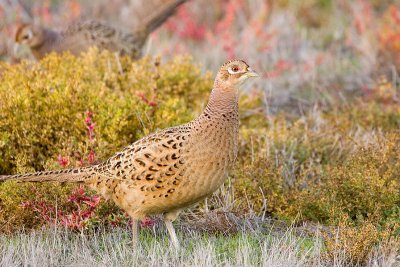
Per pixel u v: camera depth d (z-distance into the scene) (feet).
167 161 43.80
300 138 61.16
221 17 100.94
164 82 65.51
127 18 98.73
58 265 43.80
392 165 53.93
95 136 54.60
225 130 44.27
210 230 50.24
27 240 47.06
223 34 87.20
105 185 46.24
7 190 50.06
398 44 81.76
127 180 44.93
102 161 49.90
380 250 45.39
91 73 63.41
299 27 97.14
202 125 43.93
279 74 79.51
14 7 93.91
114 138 54.60
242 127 63.26
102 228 50.03
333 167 54.60
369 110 67.26
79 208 48.29
